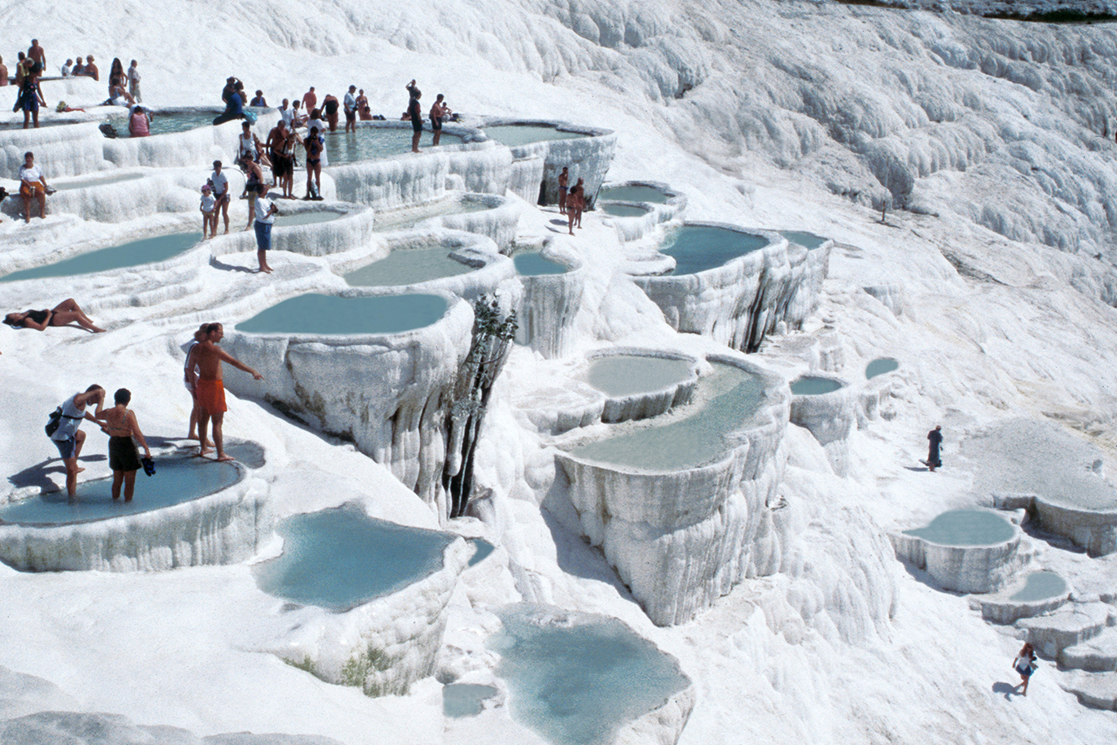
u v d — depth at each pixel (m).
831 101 49.94
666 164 39.97
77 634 8.68
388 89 34.94
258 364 14.73
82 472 11.10
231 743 7.43
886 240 42.62
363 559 10.94
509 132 29.47
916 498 26.78
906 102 52.69
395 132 27.48
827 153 48.62
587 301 23.30
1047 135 55.59
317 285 16.84
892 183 48.84
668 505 17.11
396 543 11.39
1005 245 47.69
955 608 23.58
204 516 10.27
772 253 27.28
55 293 14.97
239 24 35.91
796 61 51.25
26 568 9.48
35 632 8.55
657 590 17.55
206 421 11.60
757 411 20.03
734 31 53.16
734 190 40.50
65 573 9.55
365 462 14.63
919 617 22.70
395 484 14.59
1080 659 22.75
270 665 8.83
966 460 29.27
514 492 17.78
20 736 6.77
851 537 21.86
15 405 12.26
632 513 17.34
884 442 29.61
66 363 13.42
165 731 7.32
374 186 21.97
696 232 29.89
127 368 13.65
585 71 46.12
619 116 42.28
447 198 23.53
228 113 23.25
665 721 11.40
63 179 19.20
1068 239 51.03
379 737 8.88
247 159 18.80
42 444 11.54
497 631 13.24
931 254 42.66
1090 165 55.16
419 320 15.34
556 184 27.72
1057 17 67.50
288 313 15.71
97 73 29.22
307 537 11.47
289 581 10.36
